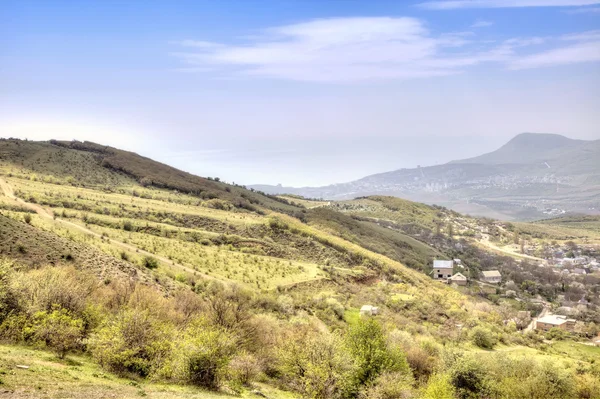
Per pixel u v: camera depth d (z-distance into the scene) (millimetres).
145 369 29969
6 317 30797
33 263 48188
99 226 94188
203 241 107062
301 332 48125
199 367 31078
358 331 44125
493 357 58625
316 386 35562
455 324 88062
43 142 194000
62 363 27203
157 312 39594
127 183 171750
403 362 44062
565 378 51250
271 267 97312
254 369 37875
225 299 52844
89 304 35438
